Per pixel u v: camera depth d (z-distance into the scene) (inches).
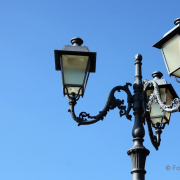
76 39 259.6
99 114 253.3
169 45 218.7
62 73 244.5
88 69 252.2
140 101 253.9
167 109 222.2
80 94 248.5
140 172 234.1
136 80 260.4
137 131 246.7
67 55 248.4
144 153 239.1
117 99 258.1
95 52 247.1
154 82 244.8
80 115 249.8
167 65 219.1
